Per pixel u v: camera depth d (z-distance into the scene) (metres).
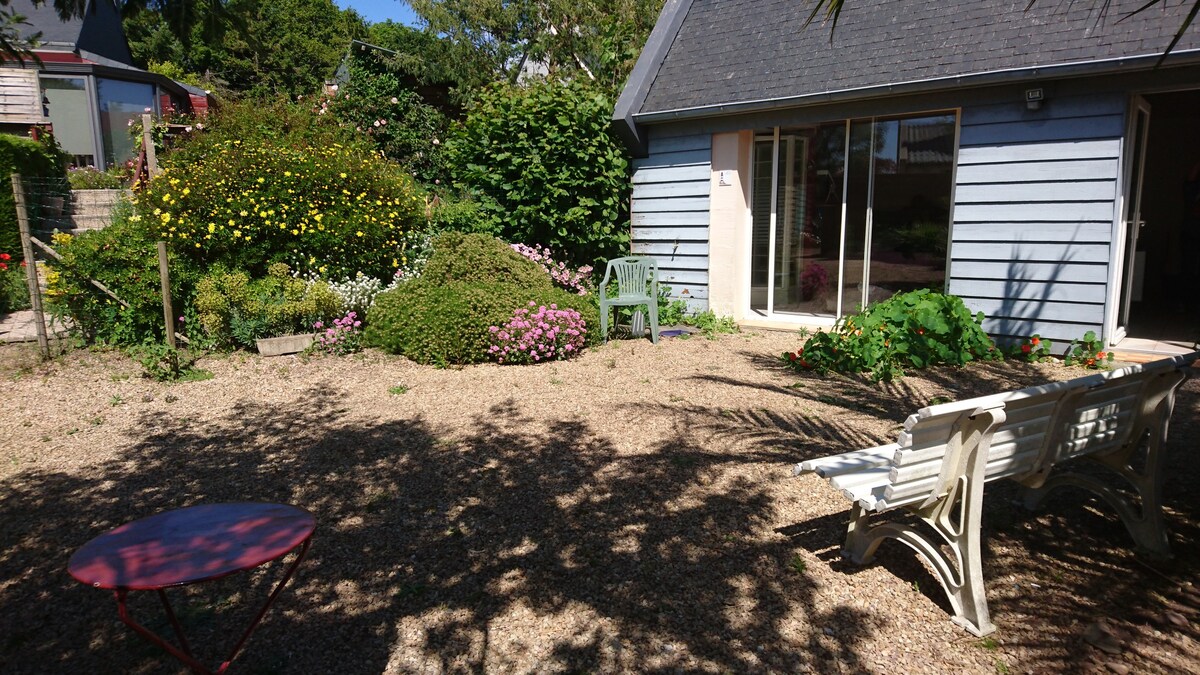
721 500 4.04
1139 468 4.43
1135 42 6.73
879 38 8.46
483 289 7.65
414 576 3.34
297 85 29.89
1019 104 7.34
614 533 3.69
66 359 7.12
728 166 9.34
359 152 9.88
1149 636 2.87
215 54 28.11
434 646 2.85
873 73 8.09
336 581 3.31
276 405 5.92
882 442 4.90
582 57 19.75
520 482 4.32
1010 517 3.87
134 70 16.59
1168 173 10.46
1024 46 7.35
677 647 2.82
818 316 9.34
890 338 7.04
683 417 5.45
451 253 8.15
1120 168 6.88
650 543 3.58
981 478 2.88
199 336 7.65
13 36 4.35
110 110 16.58
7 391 6.23
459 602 3.13
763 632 2.90
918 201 8.29
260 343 7.37
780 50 9.19
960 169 7.77
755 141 9.47
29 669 2.76
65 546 3.68
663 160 9.89
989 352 7.34
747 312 9.88
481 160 10.05
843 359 6.83
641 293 8.71
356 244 8.74
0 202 10.19
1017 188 7.45
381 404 5.91
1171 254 10.57
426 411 5.70
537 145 9.54
